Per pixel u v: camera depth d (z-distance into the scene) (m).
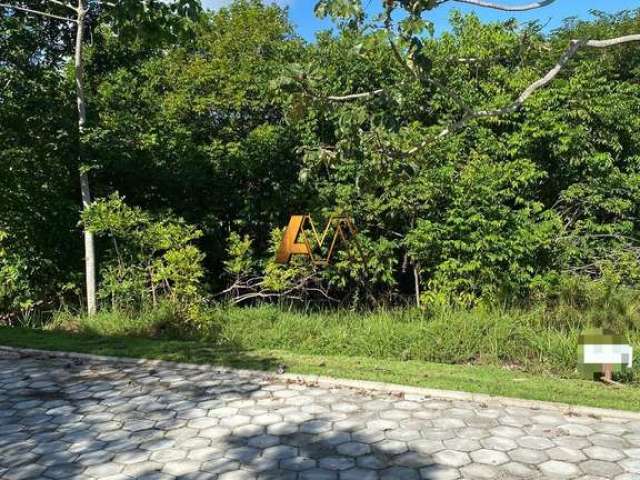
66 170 9.53
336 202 9.42
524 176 8.98
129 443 4.53
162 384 5.98
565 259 9.02
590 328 7.12
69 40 10.20
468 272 8.51
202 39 11.59
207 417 5.05
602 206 9.46
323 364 6.43
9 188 9.27
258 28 11.48
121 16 7.74
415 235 8.73
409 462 4.16
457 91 9.70
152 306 8.70
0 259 9.41
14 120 8.86
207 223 10.31
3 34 8.68
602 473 3.97
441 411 5.15
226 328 7.93
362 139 4.76
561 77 10.14
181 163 10.22
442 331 7.16
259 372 6.20
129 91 9.88
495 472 3.99
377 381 5.83
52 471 4.07
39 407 5.34
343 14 3.76
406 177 6.08
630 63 11.42
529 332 6.96
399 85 6.72
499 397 5.36
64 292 9.79
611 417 4.99
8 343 7.41
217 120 11.32
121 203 9.02
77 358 6.93
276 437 4.61
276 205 10.20
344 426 4.82
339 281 9.47
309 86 4.56
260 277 9.66
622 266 8.96
